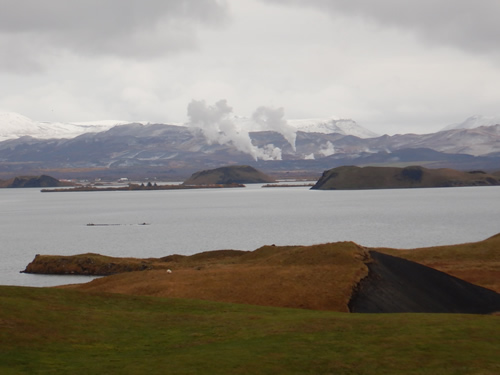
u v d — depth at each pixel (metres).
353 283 83.25
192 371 38.91
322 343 45.25
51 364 40.53
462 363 39.31
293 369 39.19
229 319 55.66
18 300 56.91
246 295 80.62
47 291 62.84
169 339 48.28
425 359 40.41
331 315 58.47
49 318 52.06
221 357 42.09
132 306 60.91
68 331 49.19
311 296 79.25
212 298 80.38
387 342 44.88
